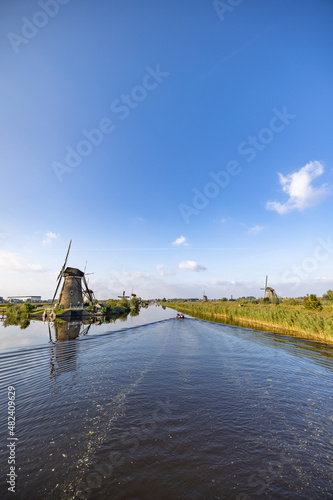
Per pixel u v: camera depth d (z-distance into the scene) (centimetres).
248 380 1233
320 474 586
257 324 3734
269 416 866
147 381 1208
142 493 518
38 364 1473
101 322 4316
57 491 521
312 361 1598
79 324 3909
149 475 571
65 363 1509
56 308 5803
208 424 805
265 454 657
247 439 724
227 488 535
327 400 1005
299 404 966
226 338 2525
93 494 513
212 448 676
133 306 10469
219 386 1148
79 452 655
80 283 6612
